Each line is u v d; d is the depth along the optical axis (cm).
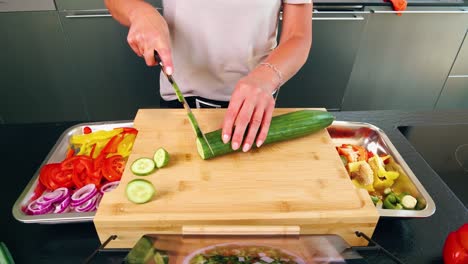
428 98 212
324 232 60
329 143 74
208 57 93
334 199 61
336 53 184
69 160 75
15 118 196
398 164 78
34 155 84
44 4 156
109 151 79
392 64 194
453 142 94
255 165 68
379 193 77
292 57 78
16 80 181
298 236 53
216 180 64
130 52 175
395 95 209
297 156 70
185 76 98
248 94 67
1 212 69
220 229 53
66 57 175
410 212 64
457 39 185
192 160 68
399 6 168
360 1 169
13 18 158
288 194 62
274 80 73
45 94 189
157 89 190
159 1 161
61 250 61
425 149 92
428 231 66
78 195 70
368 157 84
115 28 166
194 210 58
